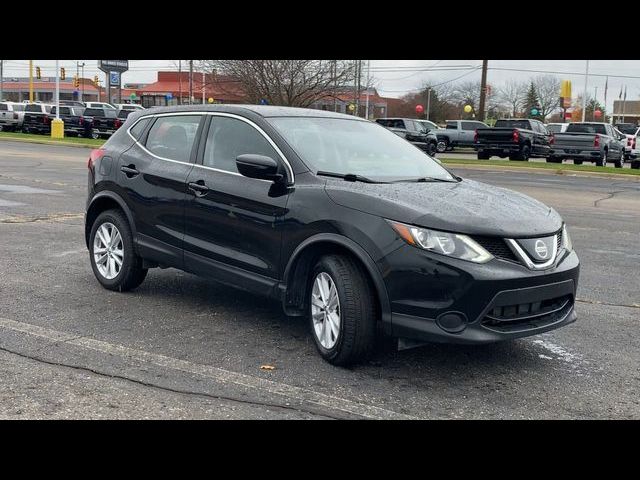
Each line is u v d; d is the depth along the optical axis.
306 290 5.19
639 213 13.62
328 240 4.81
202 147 5.98
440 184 5.33
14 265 7.69
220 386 4.46
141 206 6.29
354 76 38.97
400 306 4.51
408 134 35.34
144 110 6.86
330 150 5.56
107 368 4.71
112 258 6.66
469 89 97.31
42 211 11.55
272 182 5.29
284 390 4.43
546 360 5.17
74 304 6.25
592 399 4.46
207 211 5.70
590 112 104.31
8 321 5.69
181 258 5.96
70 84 112.19
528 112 98.38
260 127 5.62
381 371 4.82
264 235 5.26
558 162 30.12
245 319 5.95
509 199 5.14
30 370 4.63
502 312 4.52
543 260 4.62
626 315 6.43
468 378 4.75
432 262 4.41
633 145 28.66
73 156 24.55
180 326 5.71
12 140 34.38
